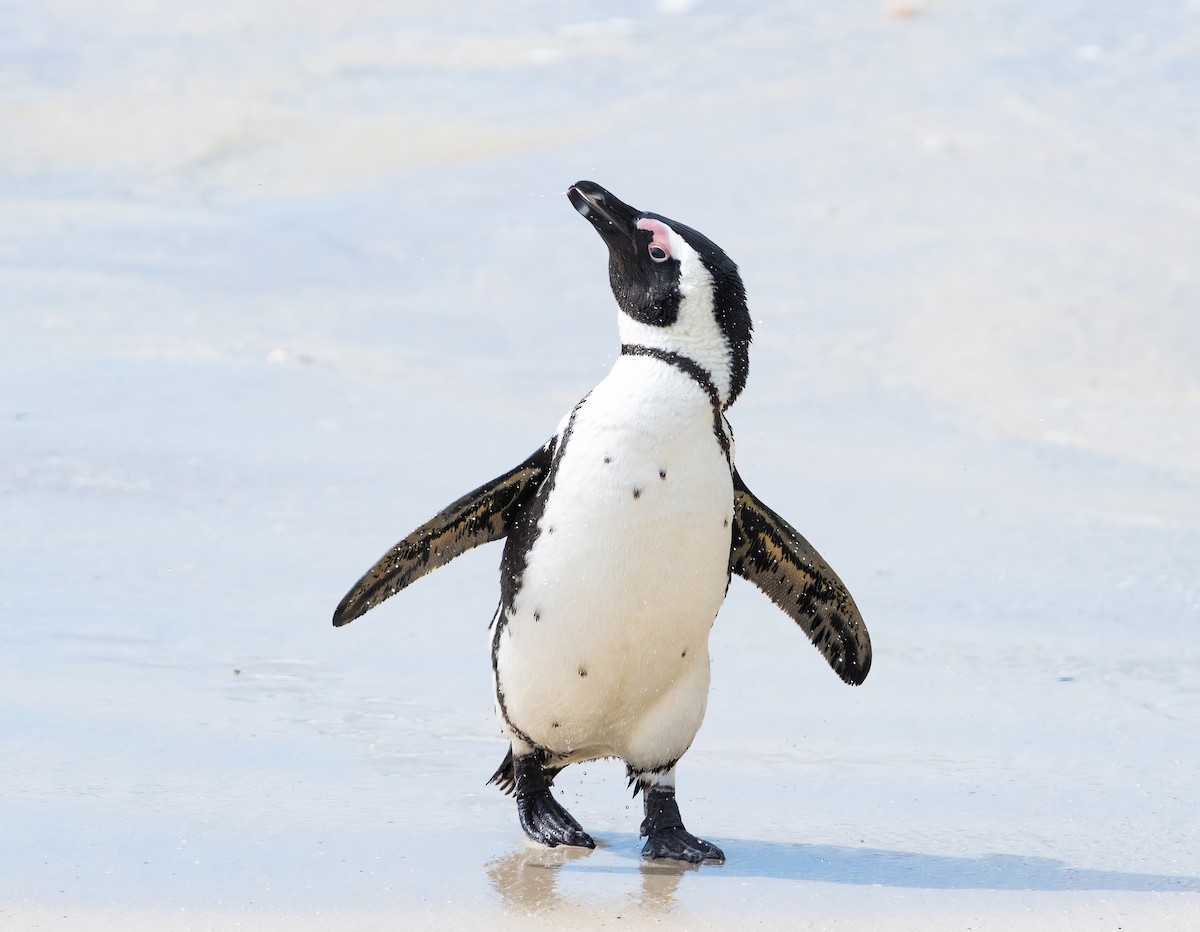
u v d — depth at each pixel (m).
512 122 86.44
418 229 67.94
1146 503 36.00
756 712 22.92
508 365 48.78
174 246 63.59
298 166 80.19
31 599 26.02
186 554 29.02
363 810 18.39
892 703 23.31
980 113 82.00
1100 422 42.69
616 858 17.42
